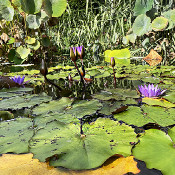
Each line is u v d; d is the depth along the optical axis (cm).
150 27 336
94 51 469
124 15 441
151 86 146
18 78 198
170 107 121
